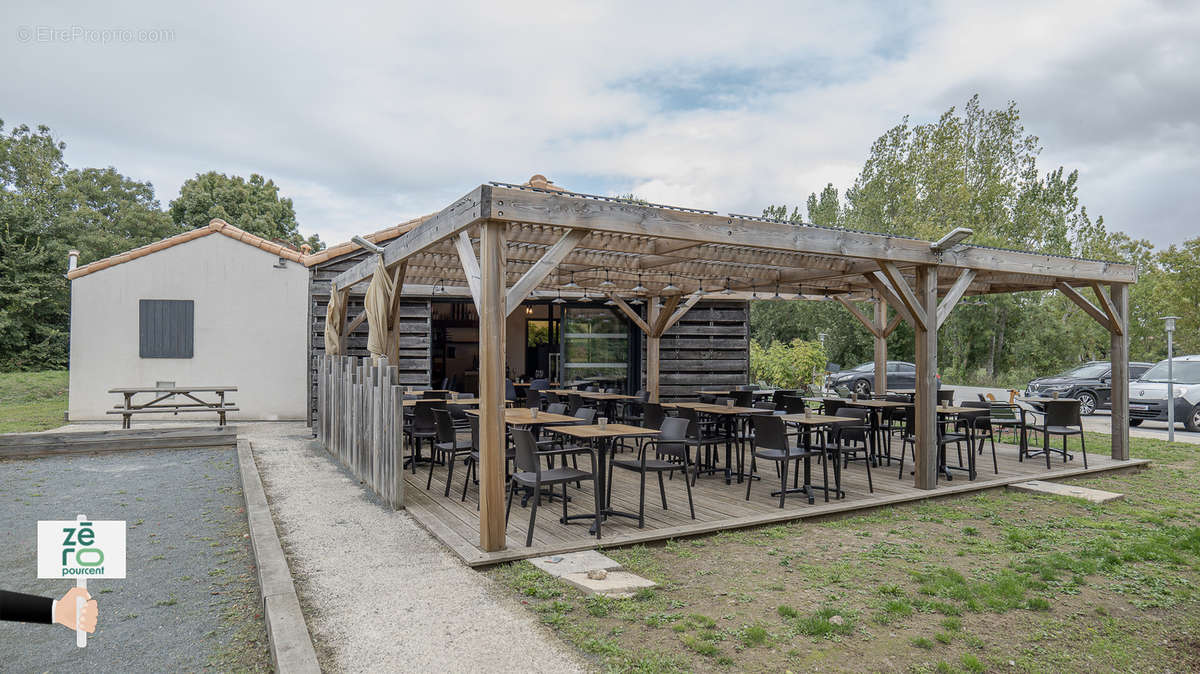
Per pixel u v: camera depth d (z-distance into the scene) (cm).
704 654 308
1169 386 1083
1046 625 353
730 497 636
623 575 413
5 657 317
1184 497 672
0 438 877
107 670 302
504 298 462
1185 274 2392
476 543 467
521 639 318
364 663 291
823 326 3097
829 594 390
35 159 3088
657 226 525
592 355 1369
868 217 3262
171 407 1016
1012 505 632
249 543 500
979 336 2895
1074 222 3175
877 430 855
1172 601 387
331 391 880
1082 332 2827
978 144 3244
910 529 541
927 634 338
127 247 3156
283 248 1262
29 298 2270
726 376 1409
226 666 305
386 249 732
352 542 480
